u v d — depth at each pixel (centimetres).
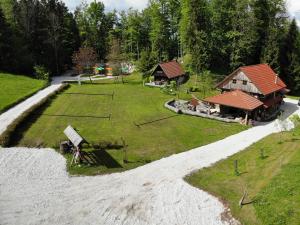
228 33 8106
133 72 10062
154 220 2645
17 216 2641
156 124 4959
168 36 10438
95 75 9794
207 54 7850
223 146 4150
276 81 6097
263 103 5312
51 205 2803
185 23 8281
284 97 6906
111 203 2852
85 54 9356
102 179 3256
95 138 4275
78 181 3206
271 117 5612
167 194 2997
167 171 3434
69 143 3844
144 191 3042
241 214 2677
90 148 3934
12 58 8175
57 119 4984
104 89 7294
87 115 5259
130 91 7156
